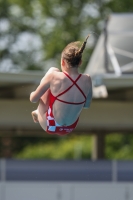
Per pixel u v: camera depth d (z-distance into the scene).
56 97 14.93
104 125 30.02
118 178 27.62
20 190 27.48
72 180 27.67
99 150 37.31
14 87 27.42
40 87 15.01
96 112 29.80
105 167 27.69
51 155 76.56
